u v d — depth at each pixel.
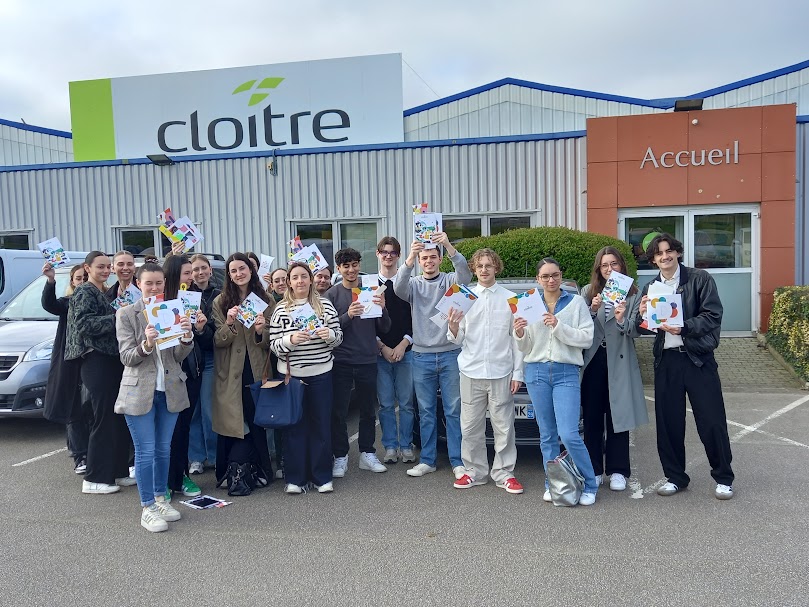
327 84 14.80
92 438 5.30
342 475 5.68
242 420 5.27
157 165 12.93
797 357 9.20
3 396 6.80
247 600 3.57
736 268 11.38
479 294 5.24
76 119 15.73
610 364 5.09
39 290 8.38
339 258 5.88
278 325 5.21
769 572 3.74
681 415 5.01
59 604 3.56
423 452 5.70
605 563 3.91
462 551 4.12
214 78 15.16
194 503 5.09
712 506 4.79
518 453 6.25
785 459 5.86
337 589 3.68
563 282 6.65
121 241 13.25
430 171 12.27
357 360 5.69
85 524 4.68
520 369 5.04
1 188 13.53
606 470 5.31
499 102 16.20
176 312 4.41
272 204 12.70
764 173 11.06
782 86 14.87
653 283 4.89
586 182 11.67
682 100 11.13
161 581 3.81
